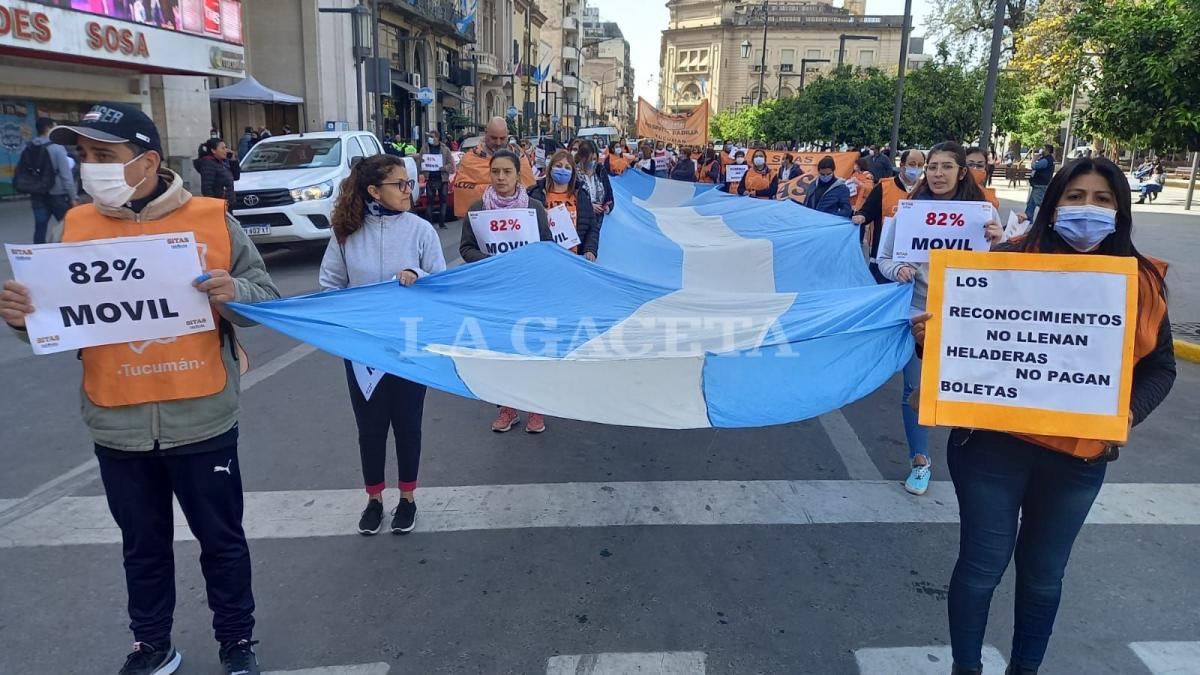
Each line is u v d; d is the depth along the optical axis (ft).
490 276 13.78
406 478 13.50
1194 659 10.50
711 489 15.52
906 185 21.02
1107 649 10.70
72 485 15.26
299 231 39.42
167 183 9.10
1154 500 15.34
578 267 14.55
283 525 13.79
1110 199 8.21
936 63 85.10
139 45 61.93
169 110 75.36
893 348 10.93
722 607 11.59
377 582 12.12
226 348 9.56
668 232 26.21
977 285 8.20
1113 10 26.37
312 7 98.17
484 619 11.23
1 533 13.38
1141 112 25.34
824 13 298.76
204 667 10.14
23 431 18.07
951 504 15.03
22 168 35.76
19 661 10.17
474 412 19.94
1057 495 8.52
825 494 15.38
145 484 9.25
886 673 10.16
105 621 11.05
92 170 8.30
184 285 8.80
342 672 10.05
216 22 73.92
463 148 89.86
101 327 8.61
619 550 13.19
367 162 12.85
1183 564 12.91
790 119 101.60
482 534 13.64
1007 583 12.33
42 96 60.18
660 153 84.94
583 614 11.39
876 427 19.40
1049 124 114.32
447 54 160.66
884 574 12.55
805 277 22.36
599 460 16.92
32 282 8.34
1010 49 95.14
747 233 26.27
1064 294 7.94
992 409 8.24
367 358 11.23
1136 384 8.36
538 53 264.11
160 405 8.91
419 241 13.38
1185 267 44.55
